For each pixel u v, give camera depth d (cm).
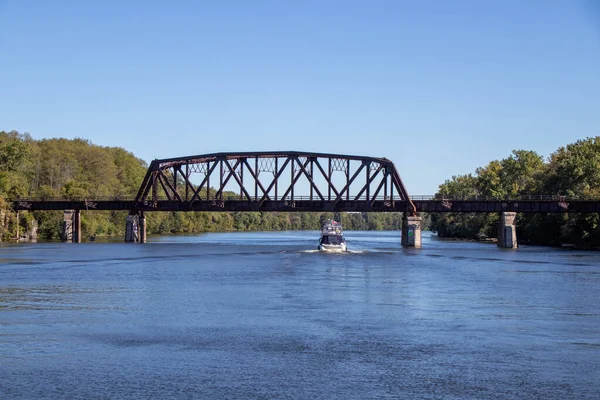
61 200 16138
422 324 3862
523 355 3097
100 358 2992
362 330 3669
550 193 15662
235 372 2778
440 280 6431
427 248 13200
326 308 4478
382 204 13338
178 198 14350
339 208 13388
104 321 3916
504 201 13062
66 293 5253
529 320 4016
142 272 7206
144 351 3133
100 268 7719
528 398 2462
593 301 4891
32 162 19012
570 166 15025
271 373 2764
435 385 2611
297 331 3631
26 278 6469
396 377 2717
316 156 13488
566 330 3697
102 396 2450
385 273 7206
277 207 13600
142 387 2561
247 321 3941
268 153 13650
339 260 9350
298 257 10025
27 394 2469
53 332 3572
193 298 4972
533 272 7438
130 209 14838
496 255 10731
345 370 2819
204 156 14038
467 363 2950
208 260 9231
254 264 8481
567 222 13862
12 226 15512
